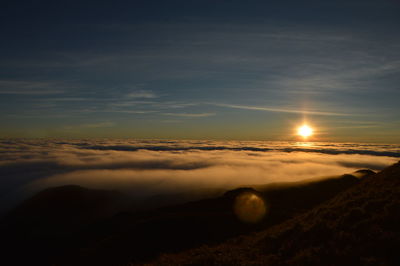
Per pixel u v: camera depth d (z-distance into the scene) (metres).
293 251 12.58
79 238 63.88
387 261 9.26
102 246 34.97
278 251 13.28
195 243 27.11
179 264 15.37
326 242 11.82
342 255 10.36
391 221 11.41
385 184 17.00
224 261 13.66
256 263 12.50
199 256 15.66
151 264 19.05
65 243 63.25
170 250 26.70
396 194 13.97
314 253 11.26
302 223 15.70
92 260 31.48
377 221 11.81
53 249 60.78
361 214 12.95
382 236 10.48
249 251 14.95
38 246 65.94
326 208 16.97
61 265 34.97
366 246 10.34
